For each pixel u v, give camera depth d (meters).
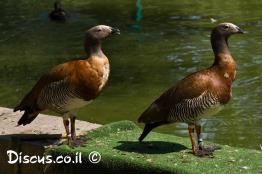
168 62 16.72
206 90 7.97
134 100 13.86
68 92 8.38
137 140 8.92
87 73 8.34
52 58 17.89
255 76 14.99
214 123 12.11
